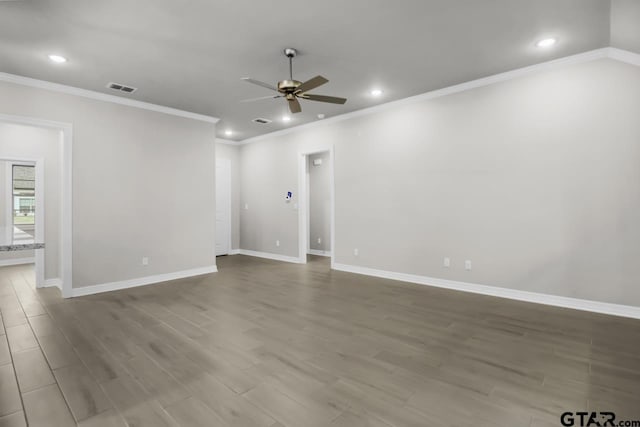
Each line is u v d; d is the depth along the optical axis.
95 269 4.42
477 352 2.59
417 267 4.84
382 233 5.23
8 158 4.70
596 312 3.47
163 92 4.46
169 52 3.33
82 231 4.32
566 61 3.55
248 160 7.62
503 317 3.36
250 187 7.59
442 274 4.59
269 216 7.17
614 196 3.38
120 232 4.66
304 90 3.17
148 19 2.74
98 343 2.79
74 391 2.07
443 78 4.11
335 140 5.83
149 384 2.15
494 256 4.13
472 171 4.28
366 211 5.42
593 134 3.46
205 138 5.65
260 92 4.48
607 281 3.43
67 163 4.21
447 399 1.97
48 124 4.06
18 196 6.90
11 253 6.56
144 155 4.90
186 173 5.39
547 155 3.73
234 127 6.47
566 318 3.31
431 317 3.39
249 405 1.92
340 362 2.44
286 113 5.52
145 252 4.91
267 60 3.54
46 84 4.04
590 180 3.49
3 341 2.83
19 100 3.88
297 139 6.48
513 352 2.58
